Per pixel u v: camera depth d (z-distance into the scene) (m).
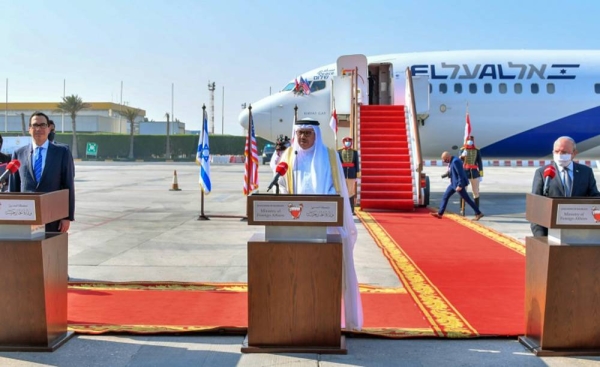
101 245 8.68
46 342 4.11
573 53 17.08
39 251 4.00
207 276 6.57
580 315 4.04
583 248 3.96
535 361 3.97
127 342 4.34
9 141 36.41
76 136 61.84
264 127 16.83
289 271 4.06
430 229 10.50
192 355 4.07
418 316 5.00
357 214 12.80
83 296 5.61
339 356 4.06
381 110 15.89
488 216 12.94
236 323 4.74
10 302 4.07
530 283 4.29
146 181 24.19
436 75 16.52
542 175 5.12
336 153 4.61
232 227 10.74
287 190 4.60
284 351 4.09
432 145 16.98
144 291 5.81
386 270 6.94
